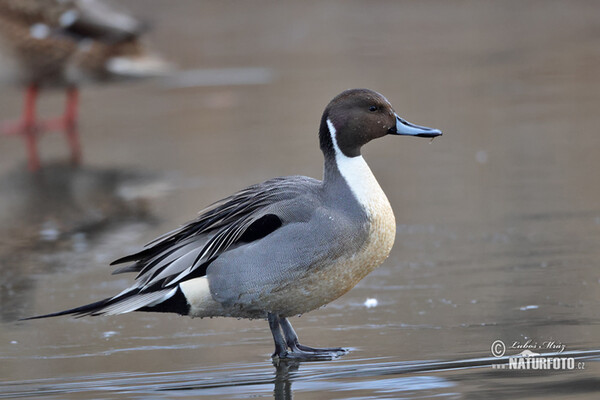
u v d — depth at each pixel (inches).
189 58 1063.6
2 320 387.9
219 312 334.0
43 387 309.1
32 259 478.3
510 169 596.4
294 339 337.7
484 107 772.0
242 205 336.8
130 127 805.9
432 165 621.0
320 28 1206.3
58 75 800.3
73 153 726.5
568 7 1252.5
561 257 428.8
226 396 292.8
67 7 786.2
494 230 480.4
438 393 284.5
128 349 346.9
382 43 1093.1
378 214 330.0
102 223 539.2
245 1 1414.9
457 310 369.1
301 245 320.8
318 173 610.9
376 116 339.9
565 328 339.3
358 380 300.2
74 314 350.3
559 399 275.0
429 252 453.1
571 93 804.6
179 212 551.8
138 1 1402.6
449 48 1040.2
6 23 779.4
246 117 799.1
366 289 404.8
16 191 621.6
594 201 517.7
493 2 1327.5
